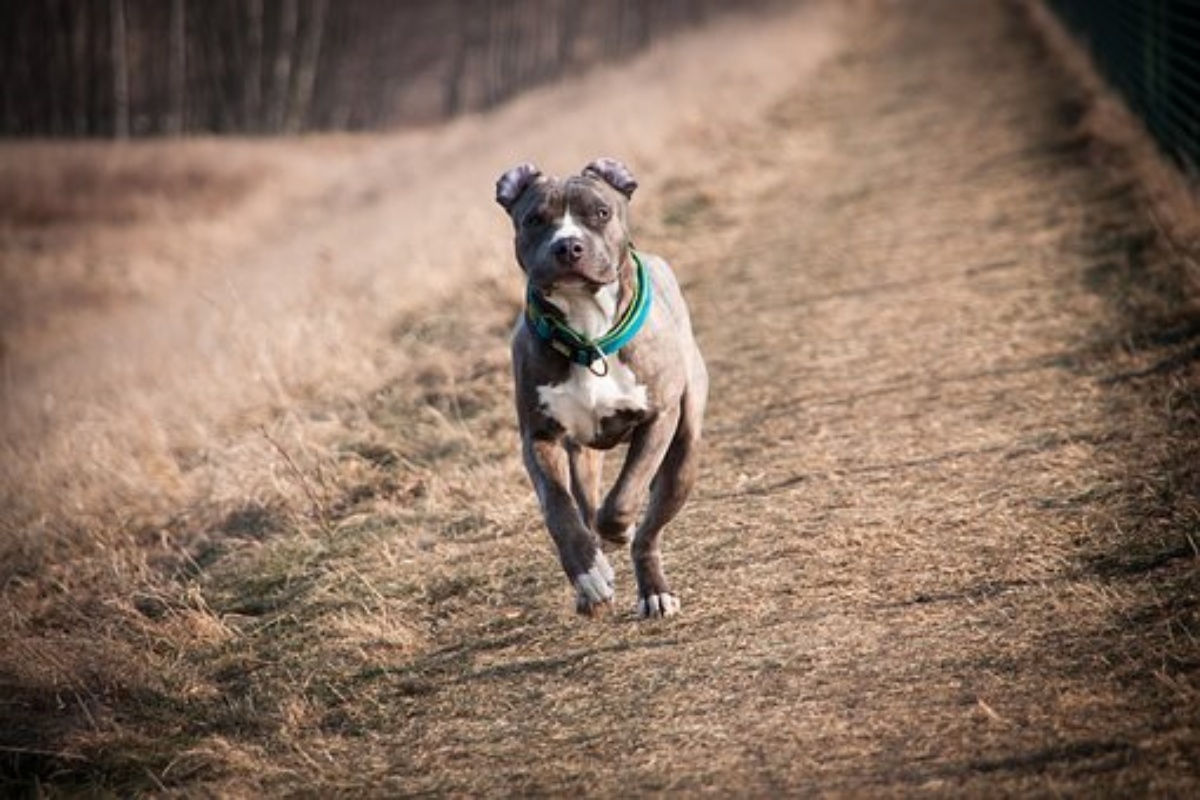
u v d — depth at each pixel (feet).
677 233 55.06
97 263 105.70
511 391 37.78
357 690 23.22
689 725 20.13
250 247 104.58
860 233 51.01
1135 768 17.10
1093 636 20.77
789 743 19.15
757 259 49.67
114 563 29.86
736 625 23.02
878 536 25.70
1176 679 19.03
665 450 23.11
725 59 104.88
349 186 121.70
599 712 21.03
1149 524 24.26
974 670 20.35
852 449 30.40
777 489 28.78
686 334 24.50
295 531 30.83
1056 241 44.27
